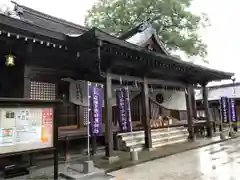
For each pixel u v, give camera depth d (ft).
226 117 39.86
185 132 35.12
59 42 18.53
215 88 68.69
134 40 31.71
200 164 20.03
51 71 22.36
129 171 18.13
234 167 18.78
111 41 18.40
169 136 31.65
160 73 30.07
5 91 21.34
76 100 25.05
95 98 19.74
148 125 27.12
